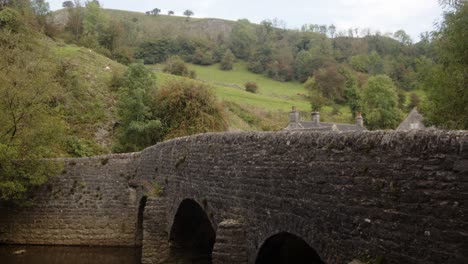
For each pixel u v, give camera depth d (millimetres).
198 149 13930
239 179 11180
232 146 11641
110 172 24641
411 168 6344
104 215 24297
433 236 5965
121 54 62781
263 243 10023
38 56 30891
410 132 6465
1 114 22406
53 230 24469
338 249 7684
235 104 58469
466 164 5582
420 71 25219
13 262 20141
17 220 24672
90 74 43688
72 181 24891
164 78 54938
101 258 20953
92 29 71250
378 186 6879
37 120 23391
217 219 12320
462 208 5605
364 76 98688
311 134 8609
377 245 6859
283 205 9328
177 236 17141
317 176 8281
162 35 119125
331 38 136875
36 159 23266
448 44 22562
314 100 74875
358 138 7383
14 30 42125
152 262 17078
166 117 35562
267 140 10055
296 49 127438
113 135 37562
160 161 18531
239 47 120625
